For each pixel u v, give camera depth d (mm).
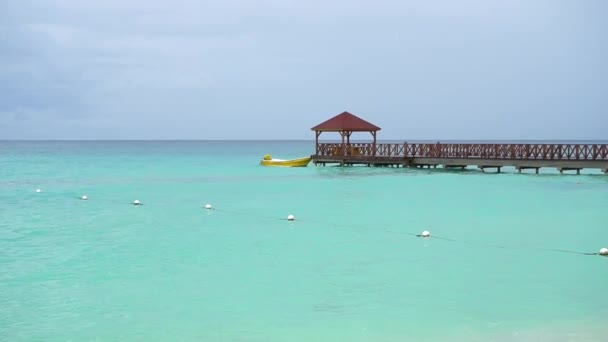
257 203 27078
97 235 18781
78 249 16469
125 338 9539
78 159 74688
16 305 11211
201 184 36906
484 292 12094
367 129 48219
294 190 32656
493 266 14430
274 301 11445
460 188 32562
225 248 16656
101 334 9719
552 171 44062
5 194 31125
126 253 15922
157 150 127250
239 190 33000
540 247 16781
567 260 15094
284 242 17547
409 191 31422
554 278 13266
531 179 37125
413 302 11398
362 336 9625
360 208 25141
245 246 16953
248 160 71625
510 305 11234
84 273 13648
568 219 21781
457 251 16234
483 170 42062
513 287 12484
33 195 30734
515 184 34344
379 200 27828
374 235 18812
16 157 81188
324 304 11281
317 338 9516
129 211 24609
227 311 10867
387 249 16516
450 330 9883
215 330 9891
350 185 34875
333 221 21672
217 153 103938
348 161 48594
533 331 9820
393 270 13969
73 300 11523
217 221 21812
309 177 40875
